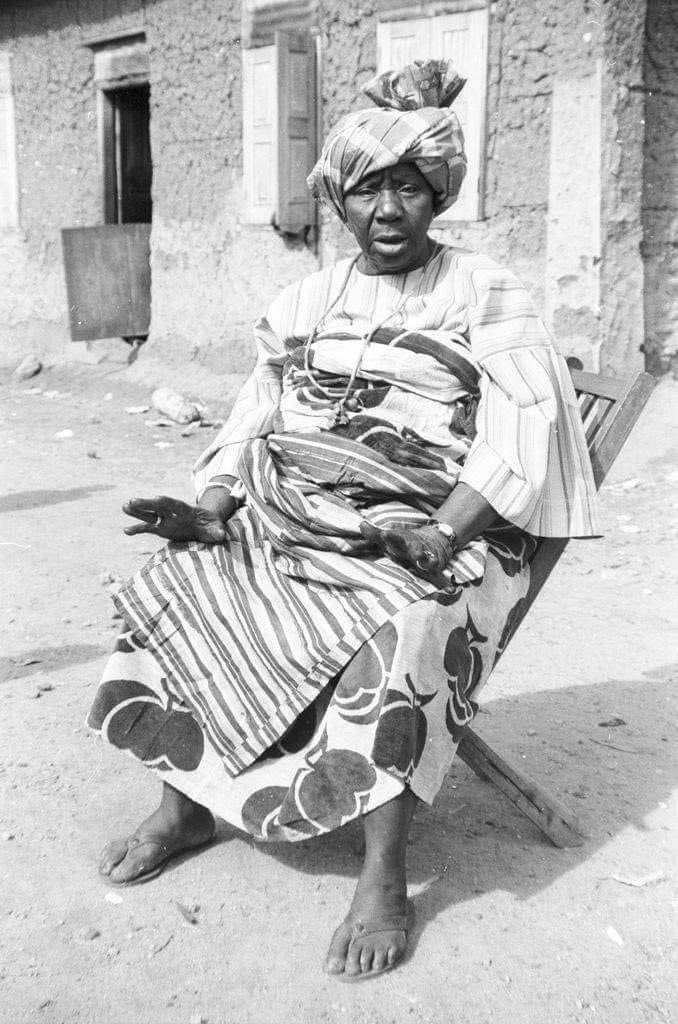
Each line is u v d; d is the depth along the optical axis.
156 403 8.87
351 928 2.26
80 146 11.44
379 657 2.25
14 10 11.72
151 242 10.17
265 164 8.77
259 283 9.13
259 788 2.40
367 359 2.54
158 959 2.28
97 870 2.60
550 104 6.90
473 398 2.57
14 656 3.89
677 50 6.93
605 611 4.38
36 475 6.74
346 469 2.48
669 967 2.27
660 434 6.68
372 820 2.29
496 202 7.27
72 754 3.18
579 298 6.88
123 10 10.33
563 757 3.17
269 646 2.42
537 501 2.49
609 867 2.63
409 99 2.55
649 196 7.07
